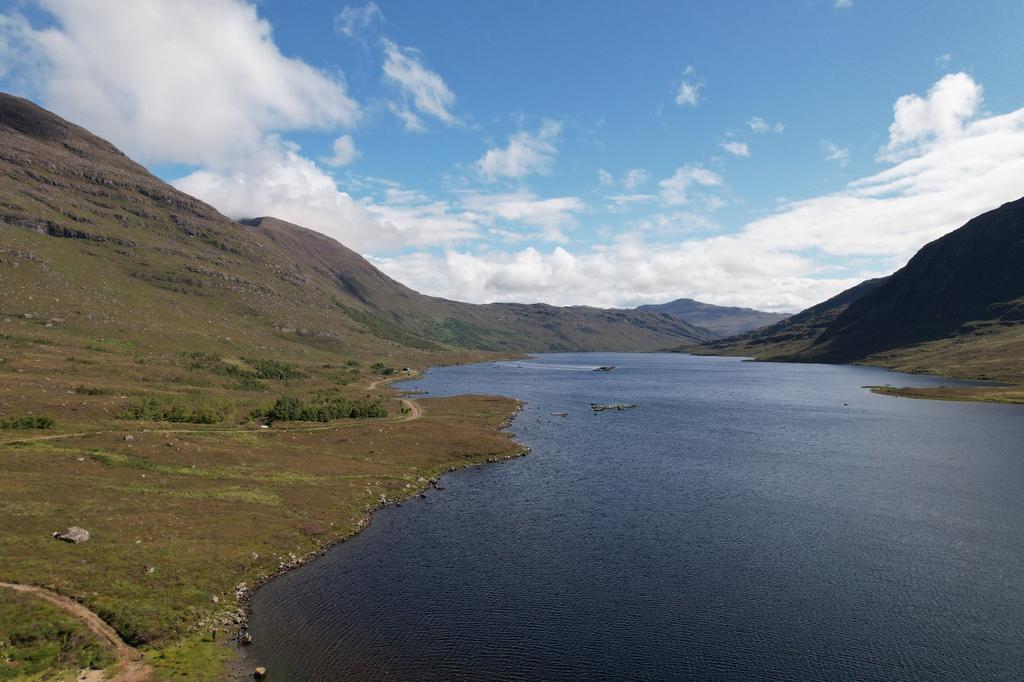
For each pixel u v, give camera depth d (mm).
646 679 33906
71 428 84312
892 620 40938
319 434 100812
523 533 58750
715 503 69250
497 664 35281
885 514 64750
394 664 35156
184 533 51594
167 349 194125
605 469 87812
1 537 44875
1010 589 45844
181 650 36031
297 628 39406
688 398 189875
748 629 39625
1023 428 124125
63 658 33188
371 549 54406
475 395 177750
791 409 160000
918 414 147250
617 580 47344
